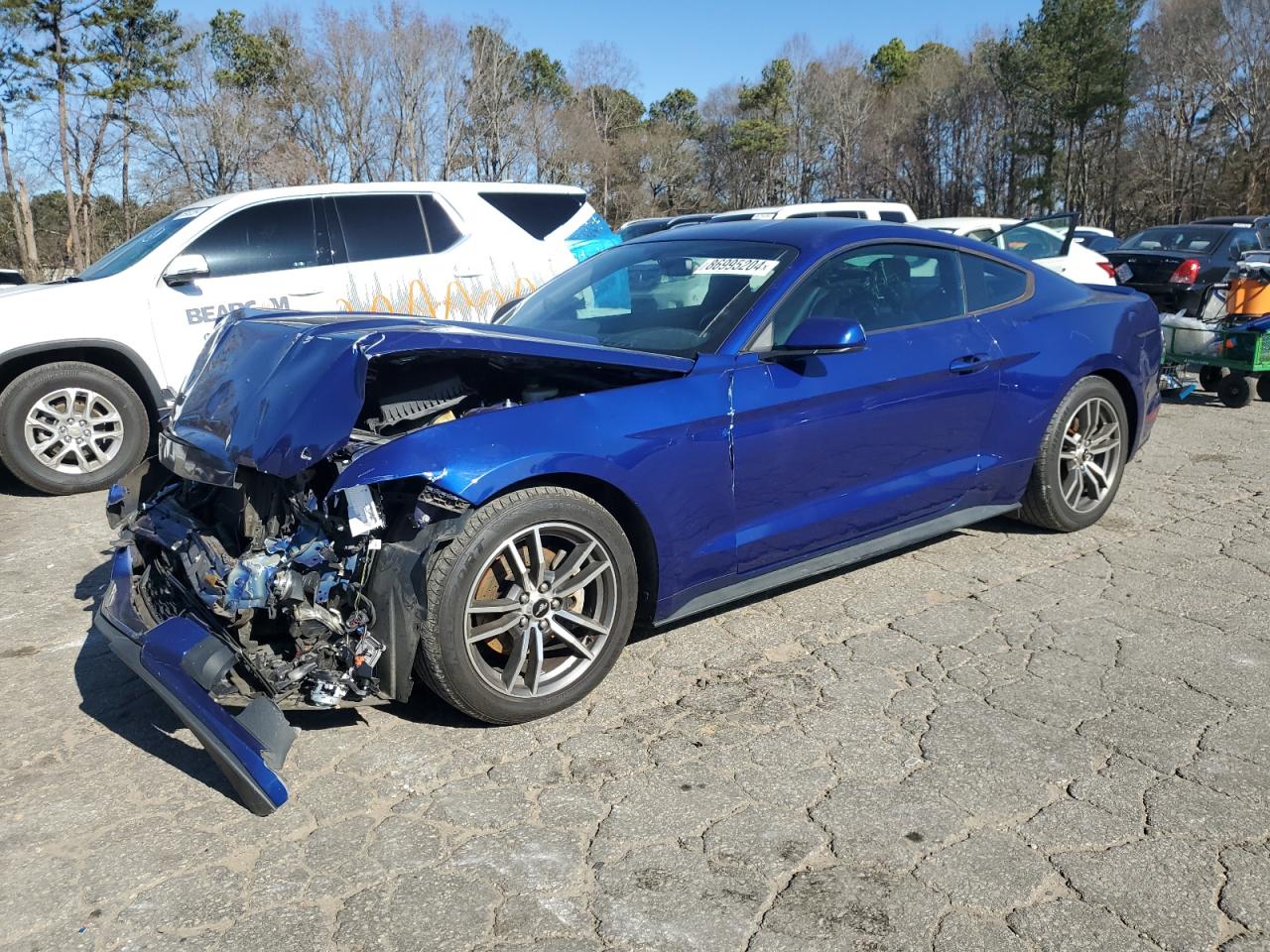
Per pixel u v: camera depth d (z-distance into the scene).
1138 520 5.22
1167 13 53.53
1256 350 7.87
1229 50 51.88
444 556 2.93
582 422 3.19
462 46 59.41
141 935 2.29
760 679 3.51
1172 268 11.90
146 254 6.92
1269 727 3.08
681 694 3.42
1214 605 4.05
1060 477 4.75
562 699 3.24
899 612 4.08
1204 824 2.59
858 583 4.41
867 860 2.49
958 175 72.69
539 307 4.39
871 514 4.01
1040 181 59.53
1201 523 5.15
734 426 3.51
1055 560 4.64
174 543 3.29
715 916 2.30
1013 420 4.46
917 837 2.58
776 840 2.58
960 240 4.51
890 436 4.00
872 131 76.50
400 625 2.90
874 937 2.22
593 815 2.71
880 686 3.43
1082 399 4.71
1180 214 56.97
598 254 4.82
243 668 2.96
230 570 2.92
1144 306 5.13
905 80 77.38
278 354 3.29
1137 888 2.36
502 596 3.17
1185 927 2.22
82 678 3.74
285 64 55.19
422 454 2.90
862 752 3.01
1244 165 52.00
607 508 3.37
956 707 3.26
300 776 2.95
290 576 2.84
